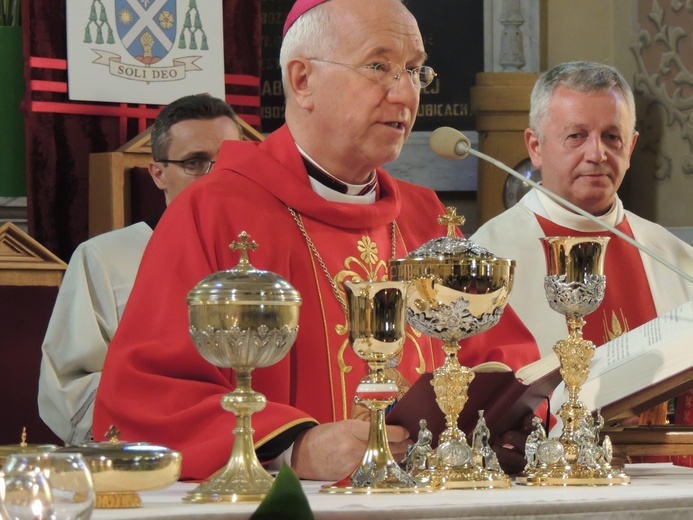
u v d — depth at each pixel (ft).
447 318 17.04
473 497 15.10
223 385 20.81
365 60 22.89
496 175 50.16
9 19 46.24
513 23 52.70
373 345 16.42
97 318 36.40
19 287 35.88
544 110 34.45
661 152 50.75
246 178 24.16
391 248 25.32
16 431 35.27
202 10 45.88
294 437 18.89
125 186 41.86
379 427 16.60
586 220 34.71
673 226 49.96
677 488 16.62
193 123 36.42
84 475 11.59
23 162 45.21
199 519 12.80
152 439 19.86
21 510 11.16
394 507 13.60
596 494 15.40
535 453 18.08
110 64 44.45
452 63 53.26
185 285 21.85
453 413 17.26
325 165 24.52
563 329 34.04
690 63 49.08
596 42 54.39
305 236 24.13
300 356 23.38
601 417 18.48
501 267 17.21
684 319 20.38
